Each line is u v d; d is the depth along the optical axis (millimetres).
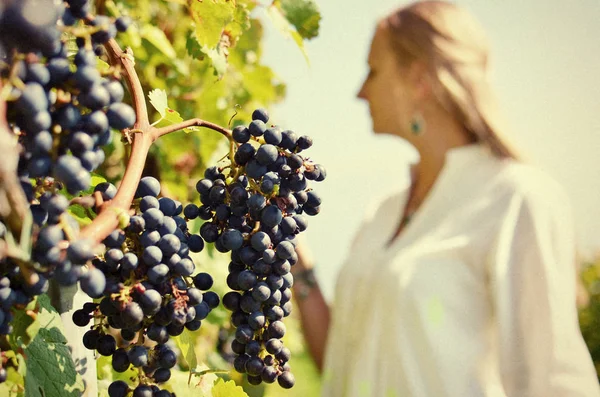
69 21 653
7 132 548
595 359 5016
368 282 2125
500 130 2043
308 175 893
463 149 2086
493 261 1852
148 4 1704
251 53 1967
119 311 706
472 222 1926
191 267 756
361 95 2402
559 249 1866
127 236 737
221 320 1771
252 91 2039
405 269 1920
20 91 574
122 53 806
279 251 861
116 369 763
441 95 2064
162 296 745
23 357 712
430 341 1833
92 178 969
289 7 1458
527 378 1806
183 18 1833
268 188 835
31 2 572
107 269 713
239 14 1349
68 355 783
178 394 971
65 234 609
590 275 5305
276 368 881
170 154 1736
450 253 1911
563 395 1761
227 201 881
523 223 1879
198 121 854
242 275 848
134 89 800
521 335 1814
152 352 767
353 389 2016
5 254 550
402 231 2221
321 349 2377
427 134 2201
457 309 1875
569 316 1805
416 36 2111
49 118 592
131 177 730
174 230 767
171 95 1827
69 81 623
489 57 2229
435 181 2242
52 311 788
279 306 899
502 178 1963
